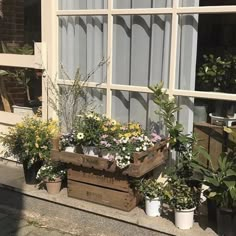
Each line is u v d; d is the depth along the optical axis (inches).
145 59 98.0
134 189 89.0
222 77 88.9
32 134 99.8
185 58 92.7
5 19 117.1
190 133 93.2
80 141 91.1
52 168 97.3
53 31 107.8
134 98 100.3
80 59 106.9
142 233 84.9
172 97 93.0
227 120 88.4
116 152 85.8
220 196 77.2
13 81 118.1
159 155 90.9
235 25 86.4
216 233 79.7
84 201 93.0
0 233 91.9
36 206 99.0
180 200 80.8
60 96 108.5
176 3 90.8
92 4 103.2
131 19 98.7
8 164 117.5
